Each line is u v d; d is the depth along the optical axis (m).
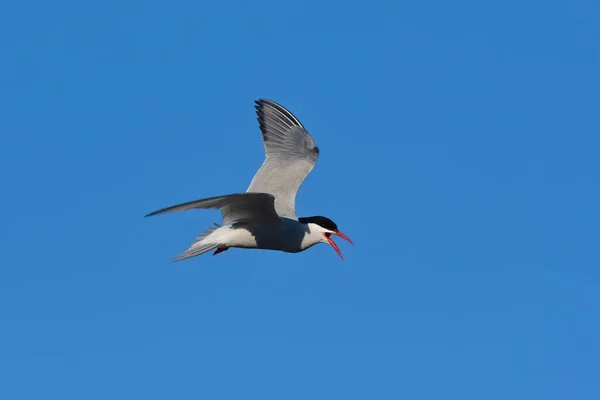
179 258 14.67
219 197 12.69
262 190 16.44
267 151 17.44
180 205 12.25
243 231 14.73
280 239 15.01
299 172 16.70
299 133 17.66
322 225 15.62
